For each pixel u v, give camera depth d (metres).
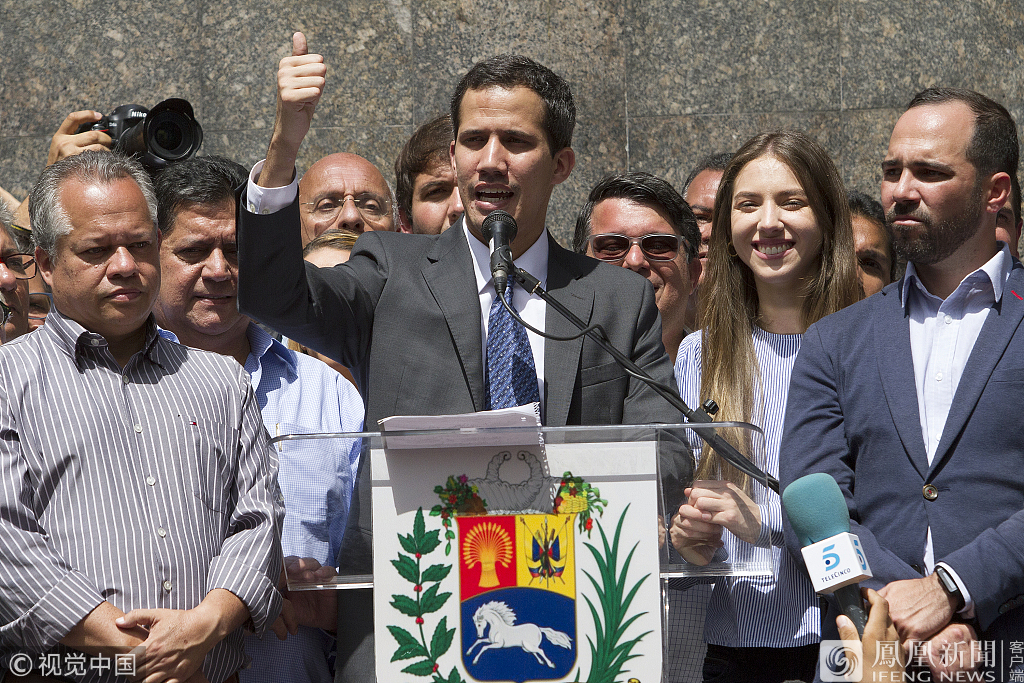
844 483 7.59
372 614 6.28
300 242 7.17
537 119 8.13
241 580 6.96
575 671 6.07
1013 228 9.98
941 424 7.54
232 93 17.86
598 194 11.83
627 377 7.93
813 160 9.38
